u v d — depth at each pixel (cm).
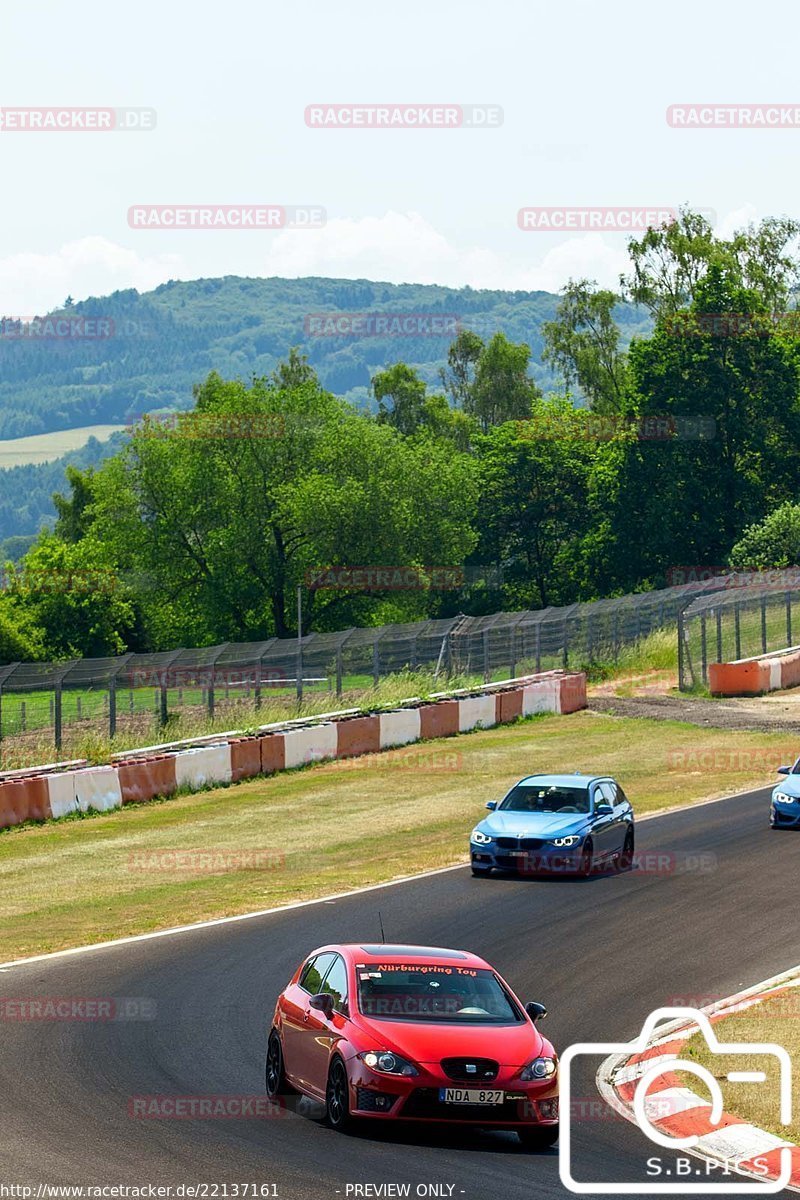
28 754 10000
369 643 12938
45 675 10112
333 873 7519
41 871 7762
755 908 6375
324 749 11475
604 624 16562
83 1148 3198
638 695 14850
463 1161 3225
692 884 6912
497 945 5750
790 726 12694
